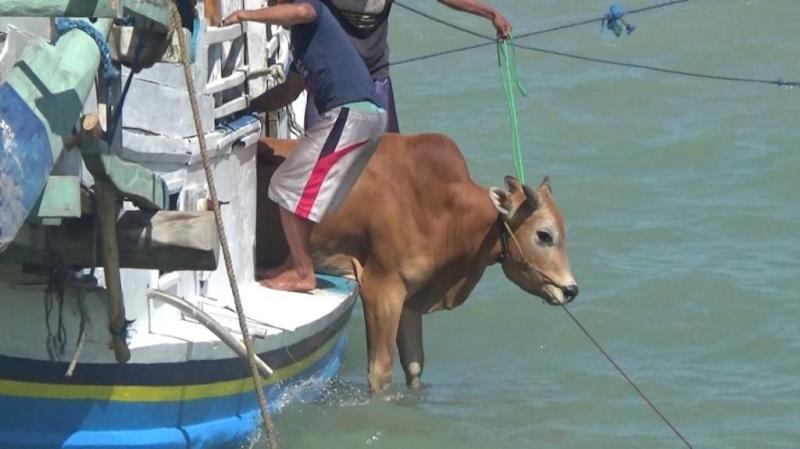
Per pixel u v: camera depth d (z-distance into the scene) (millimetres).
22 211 10336
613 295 20141
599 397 16828
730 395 16891
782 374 17625
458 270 16250
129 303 12891
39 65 10516
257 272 16672
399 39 34406
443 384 17094
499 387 17047
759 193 24406
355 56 15305
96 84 11602
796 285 20453
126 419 12977
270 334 14266
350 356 18250
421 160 16000
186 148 13922
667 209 23688
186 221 12023
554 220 15992
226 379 13656
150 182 11984
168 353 13008
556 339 18844
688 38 33750
